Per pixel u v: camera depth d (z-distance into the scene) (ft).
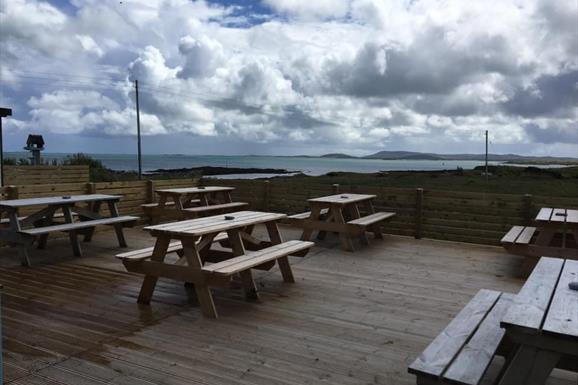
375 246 21.84
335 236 24.11
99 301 13.20
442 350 6.95
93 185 24.97
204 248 15.26
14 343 10.11
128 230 25.85
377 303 13.24
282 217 15.57
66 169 39.29
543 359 5.93
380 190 25.14
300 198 27.81
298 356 9.56
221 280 11.53
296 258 19.04
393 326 11.41
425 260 18.94
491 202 22.21
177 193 25.26
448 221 23.35
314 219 21.57
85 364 9.09
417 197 23.97
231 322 11.53
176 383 8.33
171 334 10.70
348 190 26.16
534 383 5.94
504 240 16.74
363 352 9.82
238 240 14.02
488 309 8.76
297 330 11.04
